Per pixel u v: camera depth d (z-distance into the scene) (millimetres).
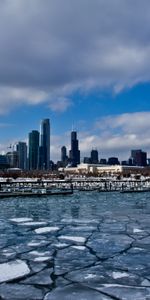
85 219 18891
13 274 9438
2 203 27453
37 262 10531
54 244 12867
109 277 9180
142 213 21453
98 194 37250
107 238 13852
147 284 8664
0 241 13352
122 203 27922
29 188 40281
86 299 7766
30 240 13500
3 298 7805
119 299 7777
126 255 11266
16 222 17859
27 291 8219
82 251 11789
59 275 9352
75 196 34531
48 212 22062
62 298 7824
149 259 10789
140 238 13812
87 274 9398
